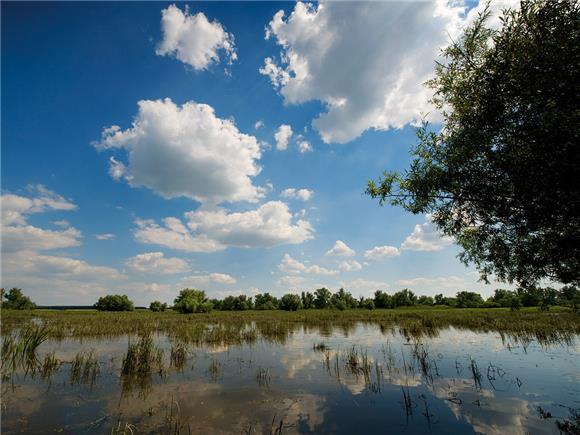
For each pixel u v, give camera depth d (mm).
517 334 27922
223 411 9969
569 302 10297
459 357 18078
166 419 9312
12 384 12555
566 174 7090
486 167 8789
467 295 91625
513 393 11695
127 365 14430
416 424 9039
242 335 27406
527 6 7336
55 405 10320
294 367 15727
